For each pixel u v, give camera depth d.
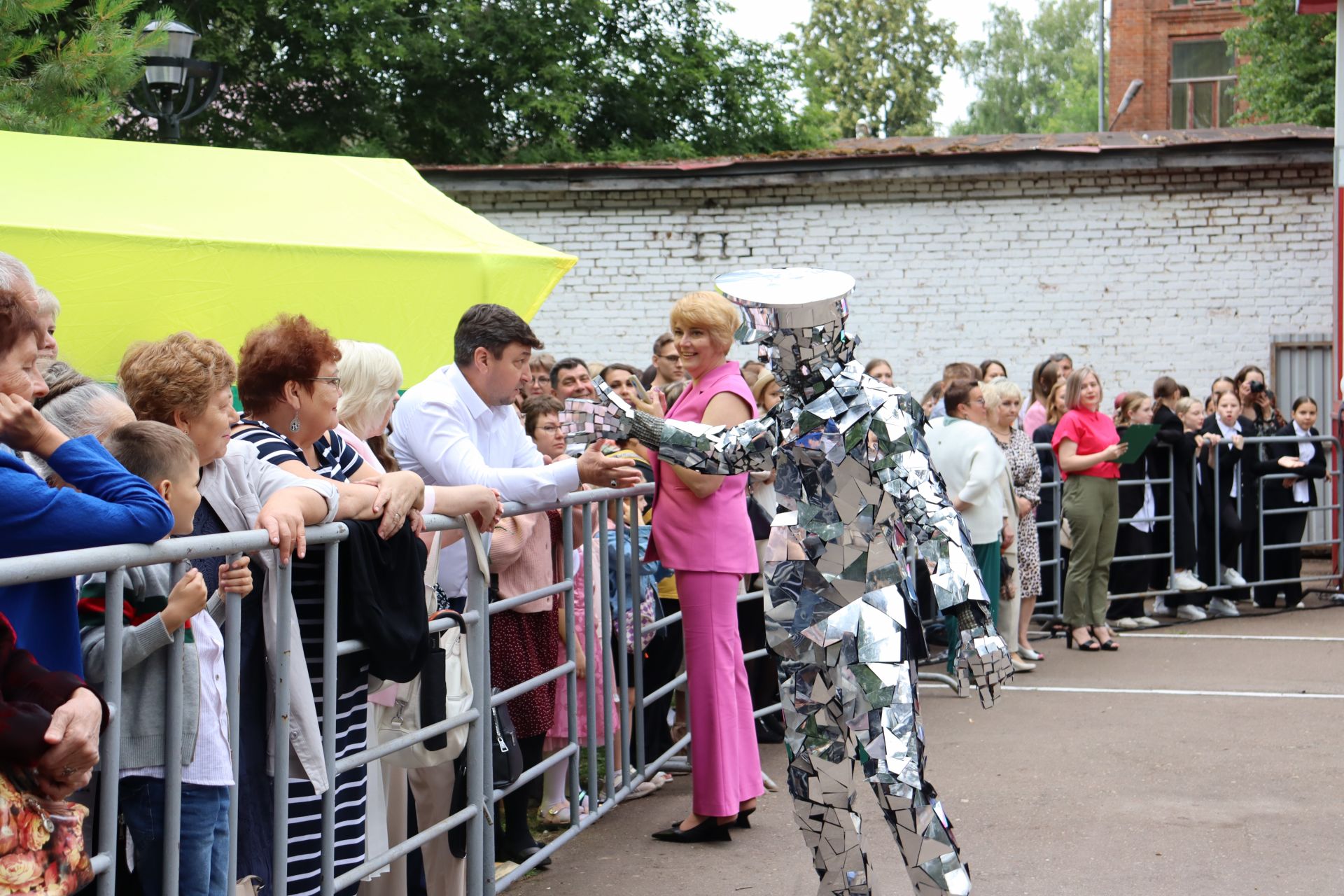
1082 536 8.69
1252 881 4.42
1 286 2.46
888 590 3.62
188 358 2.95
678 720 6.46
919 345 12.70
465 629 3.96
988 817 5.17
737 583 4.93
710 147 24.23
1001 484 7.75
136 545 2.50
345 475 3.73
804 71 25.56
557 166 12.56
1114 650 8.73
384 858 3.51
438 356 6.00
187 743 2.74
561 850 4.86
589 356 13.02
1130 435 8.71
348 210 5.97
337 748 3.34
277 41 21.42
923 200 12.61
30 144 5.68
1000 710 7.04
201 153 6.12
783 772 5.93
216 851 2.87
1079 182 12.41
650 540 4.91
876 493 3.59
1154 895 4.30
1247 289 12.28
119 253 5.09
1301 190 12.15
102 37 8.02
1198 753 6.09
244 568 2.88
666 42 23.92
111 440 2.73
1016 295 12.56
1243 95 23.03
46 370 3.27
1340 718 6.75
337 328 5.75
